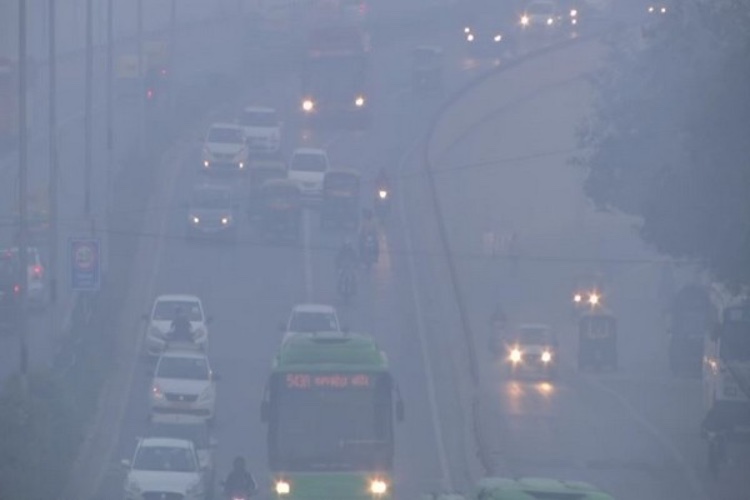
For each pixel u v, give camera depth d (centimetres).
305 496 11050
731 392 14300
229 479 11319
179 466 12194
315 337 11725
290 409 11175
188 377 15400
